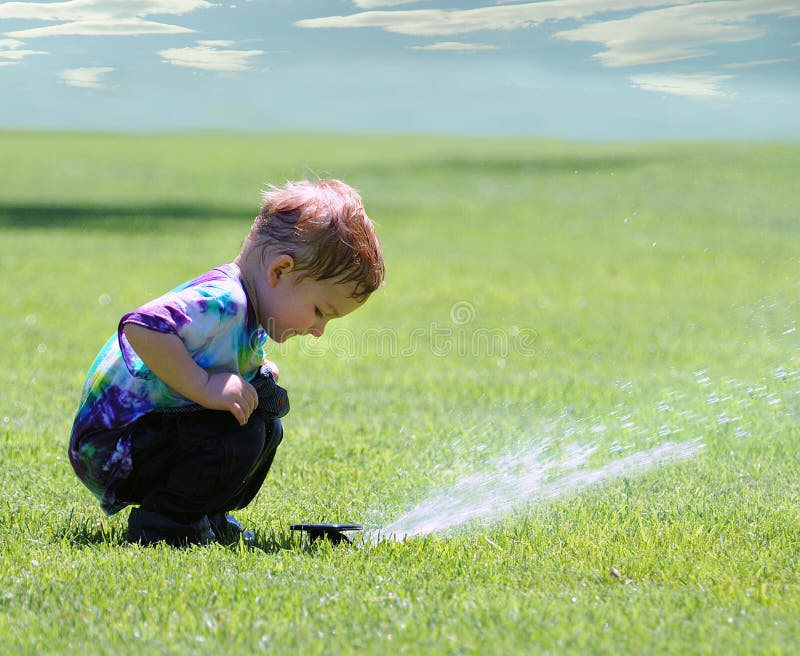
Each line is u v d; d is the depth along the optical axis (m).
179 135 79.56
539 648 4.17
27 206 36.72
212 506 5.94
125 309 18.52
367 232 5.86
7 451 8.49
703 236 29.12
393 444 9.22
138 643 4.24
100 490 6.05
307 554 5.75
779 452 8.74
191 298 5.58
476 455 8.81
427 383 12.43
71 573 5.18
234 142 68.69
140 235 29.92
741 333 16.09
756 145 49.22
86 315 17.73
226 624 4.42
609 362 13.88
